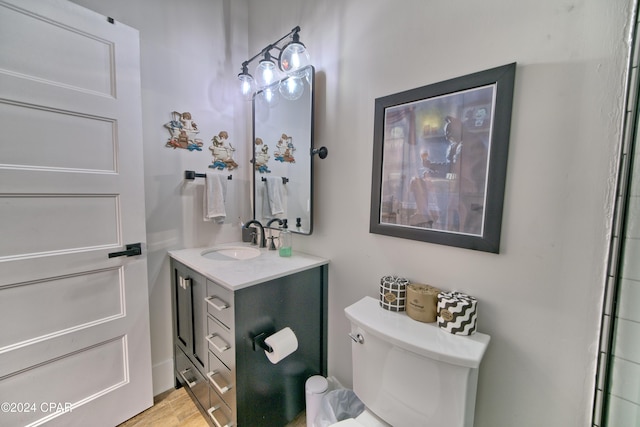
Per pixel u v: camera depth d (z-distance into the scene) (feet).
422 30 3.33
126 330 4.41
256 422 3.92
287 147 5.13
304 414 4.61
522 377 2.83
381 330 3.04
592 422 2.52
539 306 2.70
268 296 3.90
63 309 3.81
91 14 3.81
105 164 4.05
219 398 4.05
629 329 2.33
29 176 3.43
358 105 4.06
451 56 3.10
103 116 3.97
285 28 5.14
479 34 2.89
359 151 4.09
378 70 3.79
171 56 5.05
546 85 2.54
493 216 2.86
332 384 4.71
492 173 2.83
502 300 2.90
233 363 3.62
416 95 3.36
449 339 2.85
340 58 4.25
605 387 2.44
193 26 5.30
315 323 4.66
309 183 4.76
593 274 2.44
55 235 3.69
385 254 3.89
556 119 2.51
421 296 3.18
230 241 6.15
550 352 2.67
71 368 3.91
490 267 2.95
